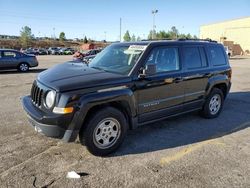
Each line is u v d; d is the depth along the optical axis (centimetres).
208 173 384
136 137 513
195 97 578
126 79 444
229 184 358
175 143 489
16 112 664
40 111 411
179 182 360
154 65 458
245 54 6344
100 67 498
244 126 593
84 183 351
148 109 485
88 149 420
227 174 383
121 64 483
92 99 399
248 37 6425
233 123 612
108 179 362
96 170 385
